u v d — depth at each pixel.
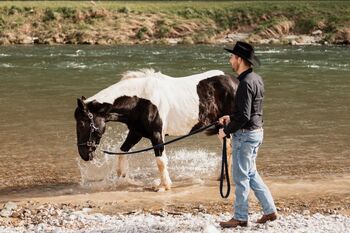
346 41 52.66
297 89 24.92
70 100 22.03
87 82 27.12
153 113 10.97
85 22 56.91
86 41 52.84
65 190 11.41
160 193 11.08
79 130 10.92
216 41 53.81
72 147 14.80
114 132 16.31
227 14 58.56
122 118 11.07
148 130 11.05
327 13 57.72
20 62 36.16
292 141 15.38
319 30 55.84
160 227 8.73
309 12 58.03
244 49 8.20
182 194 10.98
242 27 57.38
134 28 55.41
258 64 8.30
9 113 19.38
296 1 63.34
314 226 8.73
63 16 57.47
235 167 8.51
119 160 11.83
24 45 50.78
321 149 14.51
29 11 57.84
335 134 16.25
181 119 11.23
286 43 52.19
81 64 35.09
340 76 29.38
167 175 11.32
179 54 41.84
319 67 33.38
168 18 57.62
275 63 35.59
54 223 9.16
